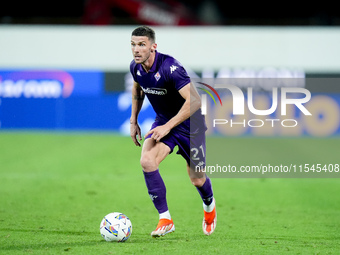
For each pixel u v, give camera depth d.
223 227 21.28
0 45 60.91
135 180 35.38
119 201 27.97
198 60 60.16
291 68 60.00
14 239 18.09
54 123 61.94
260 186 33.62
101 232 17.69
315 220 23.28
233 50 60.00
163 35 60.22
